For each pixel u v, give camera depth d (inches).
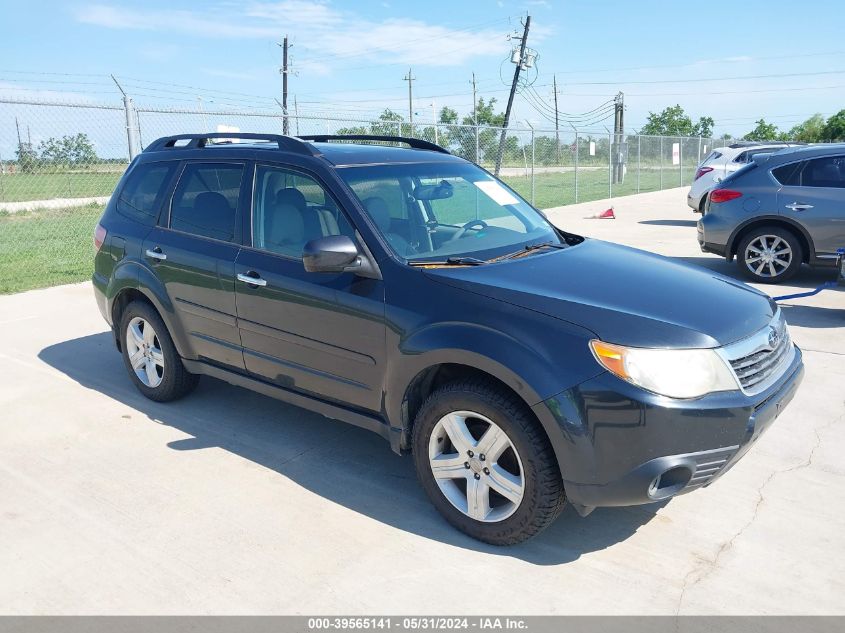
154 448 172.9
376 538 134.9
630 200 864.9
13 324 284.0
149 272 188.4
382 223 149.9
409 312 136.6
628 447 116.5
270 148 172.9
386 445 175.2
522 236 166.6
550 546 132.8
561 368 119.2
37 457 168.2
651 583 121.8
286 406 199.3
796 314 291.3
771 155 347.6
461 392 129.0
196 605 116.0
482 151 836.0
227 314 171.0
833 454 169.0
